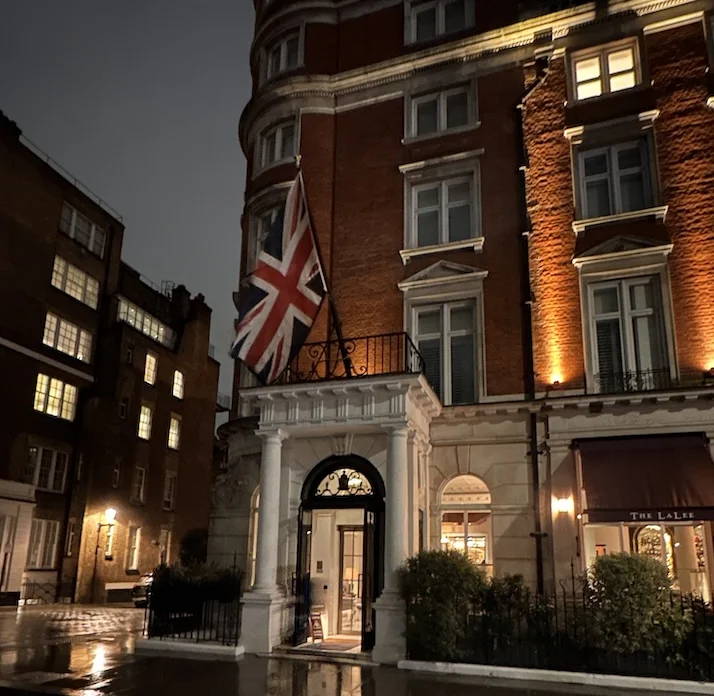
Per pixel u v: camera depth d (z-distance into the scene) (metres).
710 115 15.12
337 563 15.04
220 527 16.55
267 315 14.14
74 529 30.44
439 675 10.63
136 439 35.06
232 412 18.31
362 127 18.52
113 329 34.06
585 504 12.74
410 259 16.91
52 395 30.53
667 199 14.94
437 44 18.50
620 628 10.44
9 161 28.45
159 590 14.29
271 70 20.58
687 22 15.98
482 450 14.67
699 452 12.84
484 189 16.66
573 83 16.77
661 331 14.30
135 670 10.94
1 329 27.42
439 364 16.00
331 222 18.03
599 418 13.90
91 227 34.34
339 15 20.02
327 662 11.59
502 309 15.61
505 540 14.02
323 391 13.20
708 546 12.55
